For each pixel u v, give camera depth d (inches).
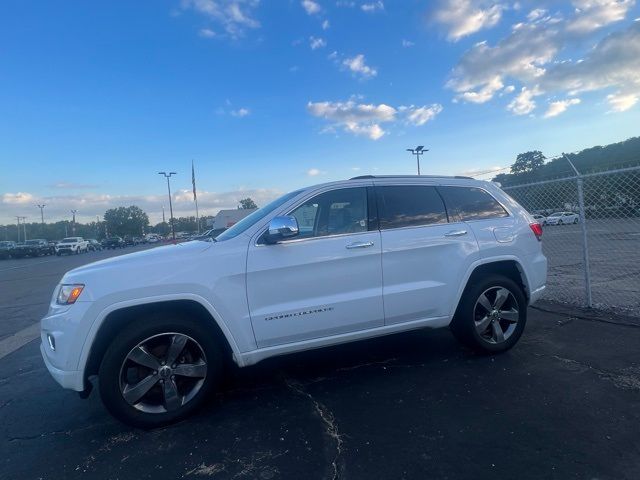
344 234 156.0
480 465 105.5
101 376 127.1
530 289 184.4
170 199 2224.4
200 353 137.9
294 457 113.8
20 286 596.4
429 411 134.2
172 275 134.1
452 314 169.6
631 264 410.6
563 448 110.6
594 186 271.4
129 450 122.0
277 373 173.0
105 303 128.5
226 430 129.9
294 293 145.9
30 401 162.9
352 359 184.2
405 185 171.6
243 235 147.0
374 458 110.9
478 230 175.8
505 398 139.5
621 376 150.2
